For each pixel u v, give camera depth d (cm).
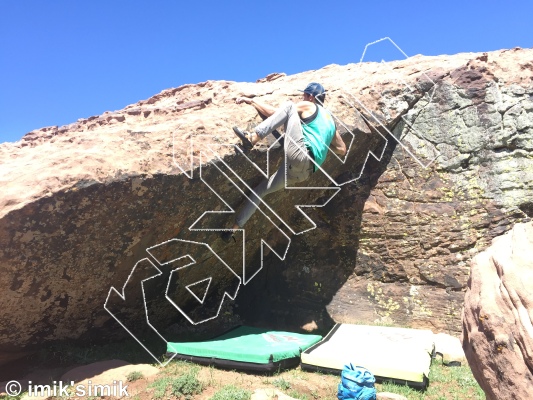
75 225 418
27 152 497
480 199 698
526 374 226
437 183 726
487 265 282
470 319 275
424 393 462
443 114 732
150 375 460
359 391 416
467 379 496
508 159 695
